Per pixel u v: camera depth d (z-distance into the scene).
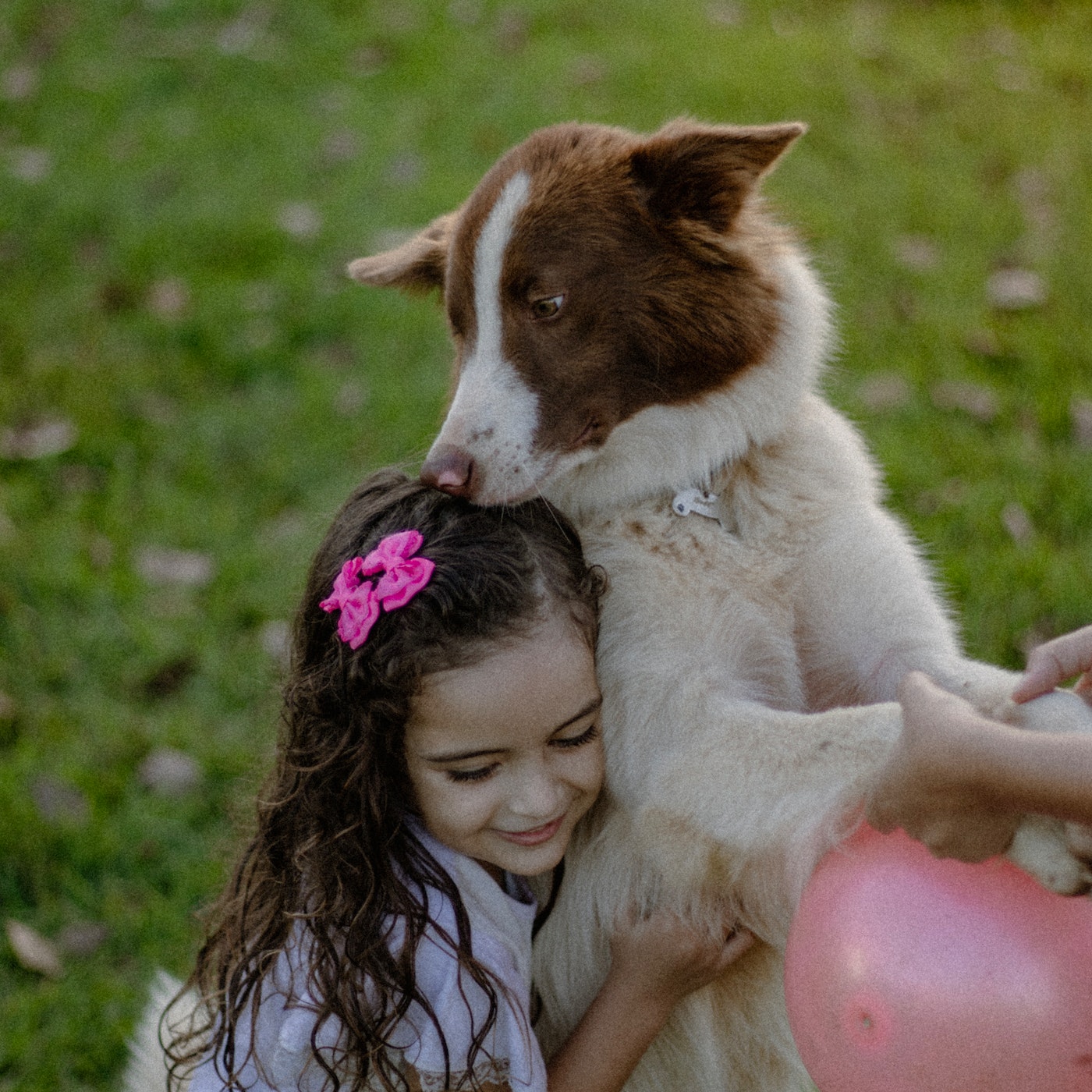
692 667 2.65
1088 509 4.59
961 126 6.84
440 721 2.31
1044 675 2.07
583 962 2.86
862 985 1.96
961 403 5.05
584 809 2.59
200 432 5.39
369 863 2.40
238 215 6.62
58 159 7.13
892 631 2.85
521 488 2.73
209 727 4.17
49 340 5.94
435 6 8.26
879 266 5.80
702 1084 2.86
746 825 2.48
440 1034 2.31
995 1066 1.85
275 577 4.66
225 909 2.79
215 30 8.18
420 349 5.68
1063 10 8.01
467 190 6.59
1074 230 6.02
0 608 4.58
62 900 3.67
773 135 2.84
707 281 2.85
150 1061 2.89
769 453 2.91
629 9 8.09
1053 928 1.87
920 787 1.78
